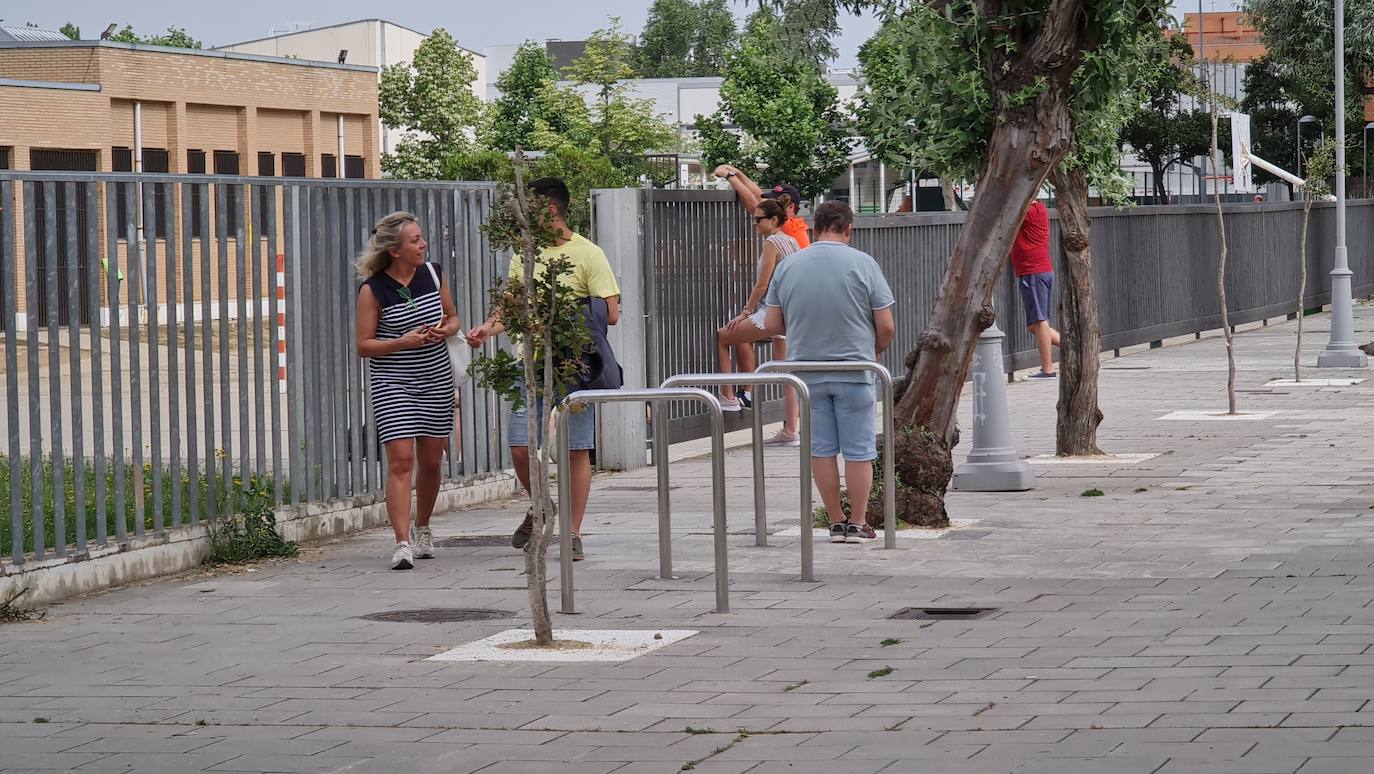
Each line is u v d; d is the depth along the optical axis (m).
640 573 13.25
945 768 7.55
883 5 18.00
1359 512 15.14
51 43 60.28
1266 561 12.84
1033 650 10.03
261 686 9.73
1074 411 19.69
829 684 9.36
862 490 14.37
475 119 97.94
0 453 12.93
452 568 13.76
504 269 17.84
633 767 7.81
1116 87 15.55
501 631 11.18
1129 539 14.10
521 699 9.25
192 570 13.82
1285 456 19.23
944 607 11.52
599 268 14.08
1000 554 13.60
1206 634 10.30
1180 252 38.09
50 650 10.87
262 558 14.23
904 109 16.27
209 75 65.06
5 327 12.38
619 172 79.00
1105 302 34.38
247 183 14.48
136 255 13.33
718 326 21.84
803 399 12.68
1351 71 79.62
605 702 9.11
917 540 14.40
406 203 16.50
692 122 115.12
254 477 14.70
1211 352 35.84
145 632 11.40
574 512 13.91
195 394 14.00
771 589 12.40
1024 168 15.44
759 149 85.06
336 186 15.55
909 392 15.40
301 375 15.18
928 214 27.66
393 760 8.06
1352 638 10.04
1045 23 15.40
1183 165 96.88
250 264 14.60
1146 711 8.43
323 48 113.25
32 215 12.51
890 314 14.30
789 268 14.41
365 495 15.98
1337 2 31.36
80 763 8.18
